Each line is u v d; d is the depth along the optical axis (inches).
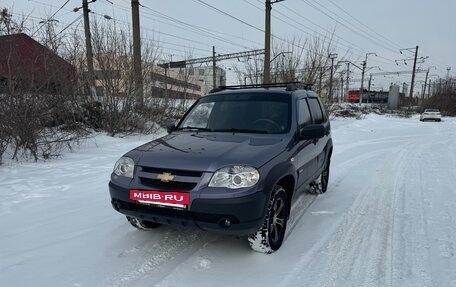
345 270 131.9
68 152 349.1
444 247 150.9
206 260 138.0
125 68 468.4
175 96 555.5
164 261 137.9
